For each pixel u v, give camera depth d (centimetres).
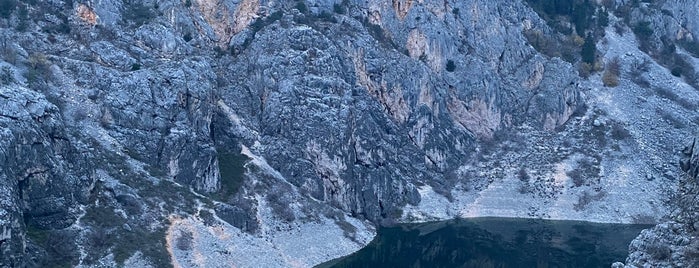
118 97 9950
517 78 15538
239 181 10450
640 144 14200
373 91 13400
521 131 14675
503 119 14788
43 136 7931
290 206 10400
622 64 16800
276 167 11256
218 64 12650
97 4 11756
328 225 10431
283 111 11681
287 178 11225
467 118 14512
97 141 9394
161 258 8062
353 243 10319
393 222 11831
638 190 13075
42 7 11594
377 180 11894
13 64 9725
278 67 12056
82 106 9744
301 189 11156
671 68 17400
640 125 14838
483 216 12588
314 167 11438
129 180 9031
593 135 14412
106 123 9744
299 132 11569
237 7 13500
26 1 11531
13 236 6981
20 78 9450
